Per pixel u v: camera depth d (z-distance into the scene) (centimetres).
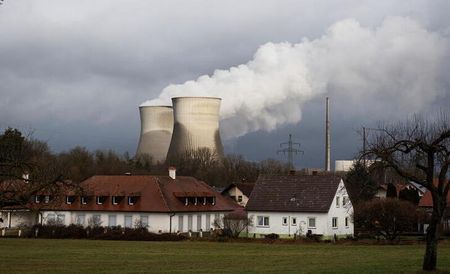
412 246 5662
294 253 4953
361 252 4984
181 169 12850
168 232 7394
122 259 4416
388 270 3362
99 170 12950
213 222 8056
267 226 7581
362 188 4428
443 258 4084
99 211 8094
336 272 3325
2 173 2542
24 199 2573
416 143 3141
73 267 3828
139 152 14225
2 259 4375
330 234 7381
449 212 6669
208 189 8975
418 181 3178
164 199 8056
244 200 10769
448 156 3158
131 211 7988
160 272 3494
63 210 8081
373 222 6556
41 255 4725
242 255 4775
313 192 7594
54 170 2800
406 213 6359
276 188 7775
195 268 3747
